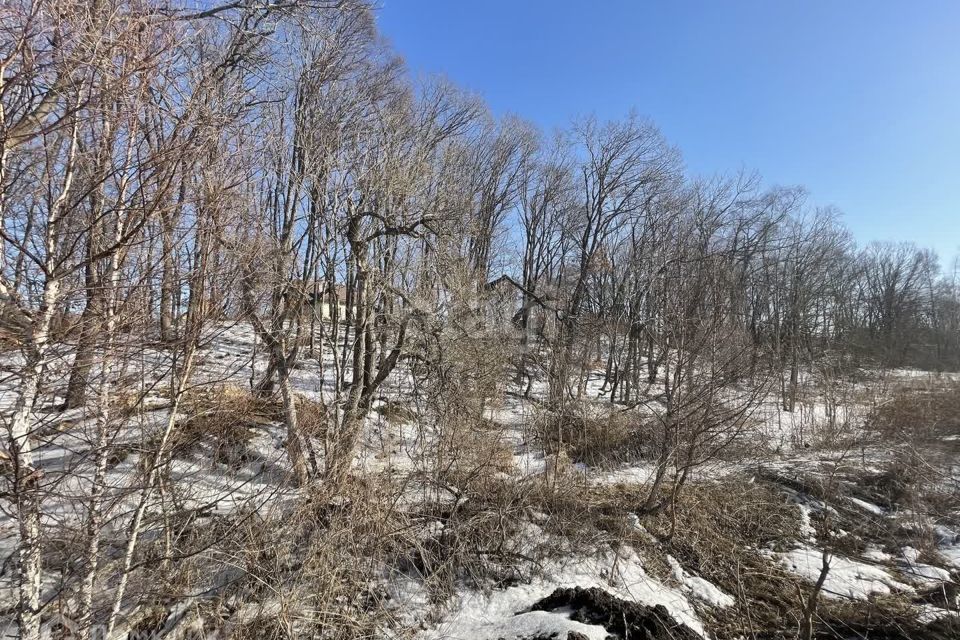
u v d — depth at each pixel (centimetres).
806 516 846
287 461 672
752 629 546
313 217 694
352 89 803
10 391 303
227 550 448
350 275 823
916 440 1055
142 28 325
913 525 803
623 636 477
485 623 500
